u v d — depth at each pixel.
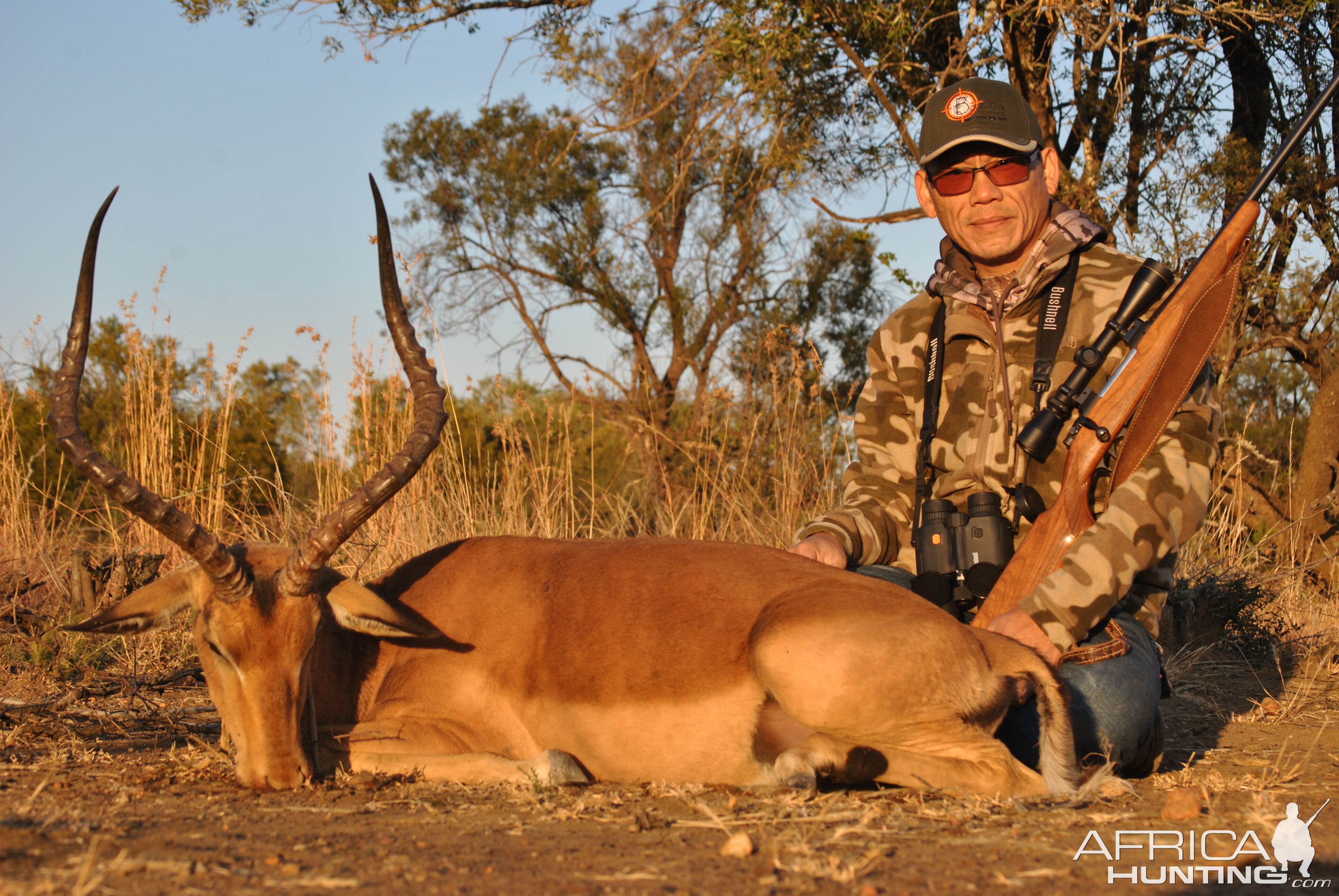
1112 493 3.39
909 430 4.07
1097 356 3.51
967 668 3.07
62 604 5.88
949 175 3.83
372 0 11.24
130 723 4.20
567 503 7.44
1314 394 11.76
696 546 3.53
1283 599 6.85
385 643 3.62
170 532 3.04
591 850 2.46
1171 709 4.86
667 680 3.24
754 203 15.52
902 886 2.19
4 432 7.73
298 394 7.67
